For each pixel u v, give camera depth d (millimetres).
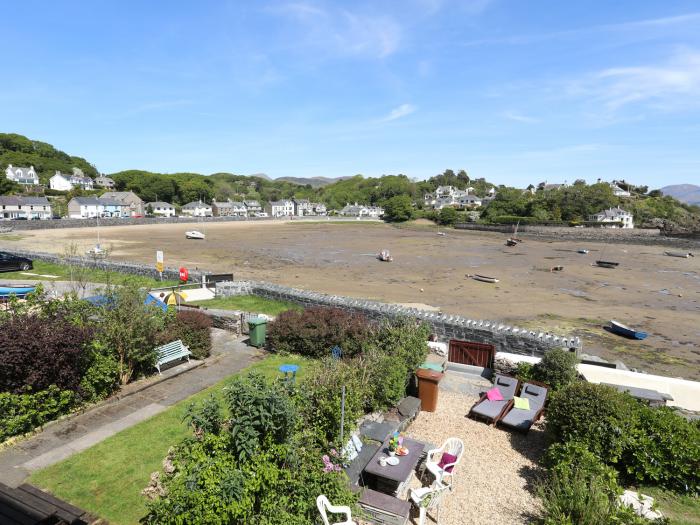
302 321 13695
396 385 9312
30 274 28422
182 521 4785
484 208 124625
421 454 7555
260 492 5367
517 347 14305
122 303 11273
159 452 7883
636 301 30266
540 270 43188
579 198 114500
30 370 8680
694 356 19344
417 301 27906
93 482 6988
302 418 6844
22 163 144625
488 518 6434
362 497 6234
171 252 50531
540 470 7746
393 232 93188
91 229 78562
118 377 10648
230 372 12000
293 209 180500
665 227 88500
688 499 6883
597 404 7711
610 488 6234
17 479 7000
